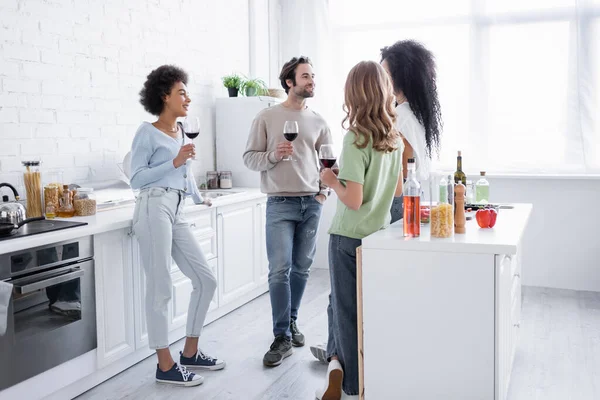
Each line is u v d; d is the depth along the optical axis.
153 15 4.13
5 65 3.03
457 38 5.10
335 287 2.57
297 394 2.84
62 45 3.38
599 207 4.74
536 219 4.92
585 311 4.22
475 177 5.02
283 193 3.31
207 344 3.56
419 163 2.88
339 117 5.59
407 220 2.33
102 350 2.89
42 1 3.23
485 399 2.22
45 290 2.55
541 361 3.28
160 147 2.94
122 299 3.02
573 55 4.74
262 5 5.51
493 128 5.00
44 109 3.27
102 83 3.68
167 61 4.29
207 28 4.77
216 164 4.93
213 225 3.88
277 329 3.31
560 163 4.85
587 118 4.72
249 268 4.39
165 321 2.95
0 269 2.35
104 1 3.68
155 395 2.84
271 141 3.36
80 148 3.53
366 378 2.38
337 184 2.46
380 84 2.38
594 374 3.09
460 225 2.42
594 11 4.64
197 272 3.10
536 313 4.19
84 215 3.09
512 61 4.91
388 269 2.30
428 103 2.85
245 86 4.94
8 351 2.39
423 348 2.28
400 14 5.30
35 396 2.53
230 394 2.85
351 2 5.47
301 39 5.68
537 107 4.88
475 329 2.21
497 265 2.16
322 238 5.74
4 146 3.04
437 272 2.23
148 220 2.87
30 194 2.97
